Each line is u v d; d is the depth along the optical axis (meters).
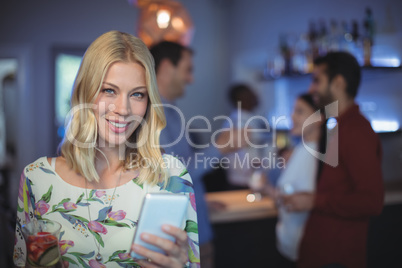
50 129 4.54
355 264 1.72
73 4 4.51
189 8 4.76
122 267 1.02
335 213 1.69
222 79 4.98
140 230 0.83
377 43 2.44
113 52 0.95
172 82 1.81
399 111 2.33
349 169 1.65
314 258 1.79
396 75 2.34
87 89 0.96
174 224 0.85
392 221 2.29
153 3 2.07
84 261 1.01
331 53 1.83
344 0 2.80
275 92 3.95
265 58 4.14
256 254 2.43
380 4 2.42
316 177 1.86
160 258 0.84
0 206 1.65
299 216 1.97
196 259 1.03
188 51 1.85
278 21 3.77
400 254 2.31
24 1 4.41
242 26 4.55
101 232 1.01
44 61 4.48
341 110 1.75
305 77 3.15
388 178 2.44
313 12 3.22
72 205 1.02
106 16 4.57
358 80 1.77
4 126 6.55
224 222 2.34
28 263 0.86
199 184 1.89
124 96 0.96
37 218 1.03
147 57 0.99
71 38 4.53
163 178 1.05
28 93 4.46
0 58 4.43
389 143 2.40
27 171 1.05
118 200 1.03
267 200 2.45
